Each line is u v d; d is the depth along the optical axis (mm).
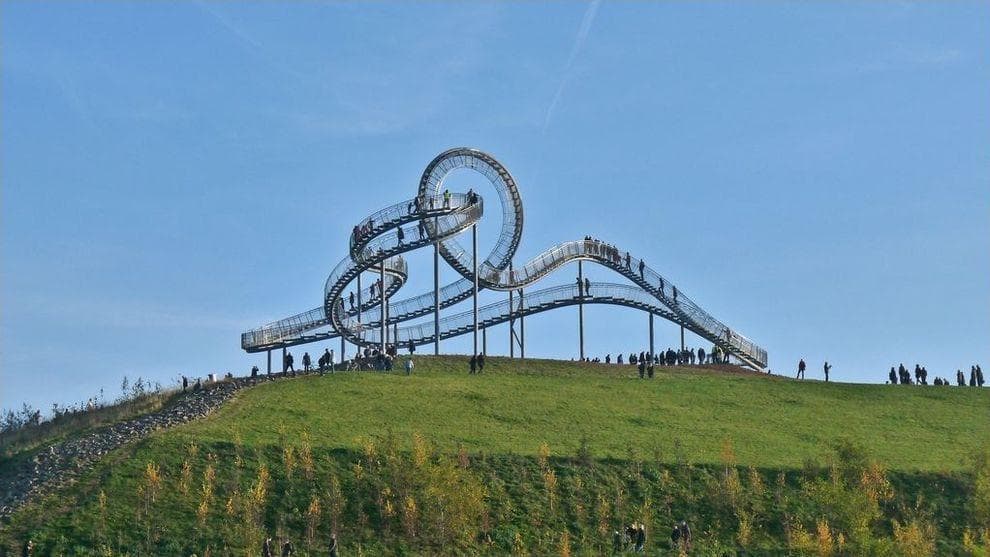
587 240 148625
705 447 105688
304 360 128875
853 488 95438
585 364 137250
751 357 150625
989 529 93125
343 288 135250
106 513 88062
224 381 121812
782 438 110875
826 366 140625
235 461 95188
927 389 132500
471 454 98938
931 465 104125
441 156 136000
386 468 94812
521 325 149000
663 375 133625
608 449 103312
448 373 127062
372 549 86125
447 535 87875
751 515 93062
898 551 88188
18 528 86625
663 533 90438
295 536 87125
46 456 98125
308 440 100250
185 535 85938
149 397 117812
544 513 91625
